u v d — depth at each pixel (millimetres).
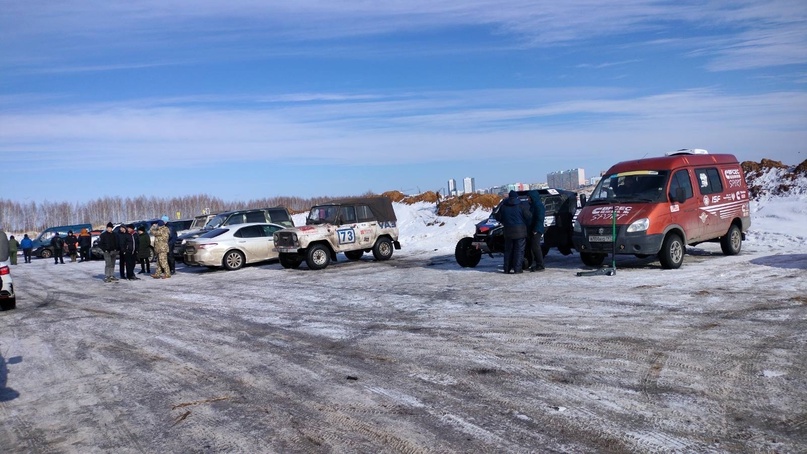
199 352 8164
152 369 7434
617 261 14734
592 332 7859
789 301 8984
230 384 6621
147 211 87250
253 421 5461
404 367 6840
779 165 22766
